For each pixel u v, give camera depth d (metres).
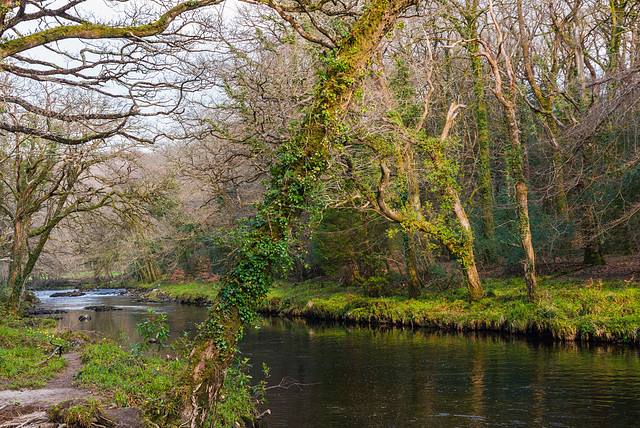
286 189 8.45
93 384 10.31
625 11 22.27
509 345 16.58
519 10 21.52
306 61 16.41
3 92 12.45
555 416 9.59
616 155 18.77
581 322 16.47
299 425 9.80
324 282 34.09
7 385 10.25
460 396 11.24
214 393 7.70
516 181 19.86
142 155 21.23
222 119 16.86
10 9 10.17
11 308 22.80
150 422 7.29
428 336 19.48
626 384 11.30
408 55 20.22
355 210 26.69
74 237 26.39
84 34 11.05
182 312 31.64
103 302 40.88
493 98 31.92
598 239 21.48
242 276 8.00
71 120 13.41
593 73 22.75
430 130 28.14
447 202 21.31
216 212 26.53
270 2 9.23
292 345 18.84
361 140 15.52
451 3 22.72
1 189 24.36
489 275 26.62
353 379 13.29
